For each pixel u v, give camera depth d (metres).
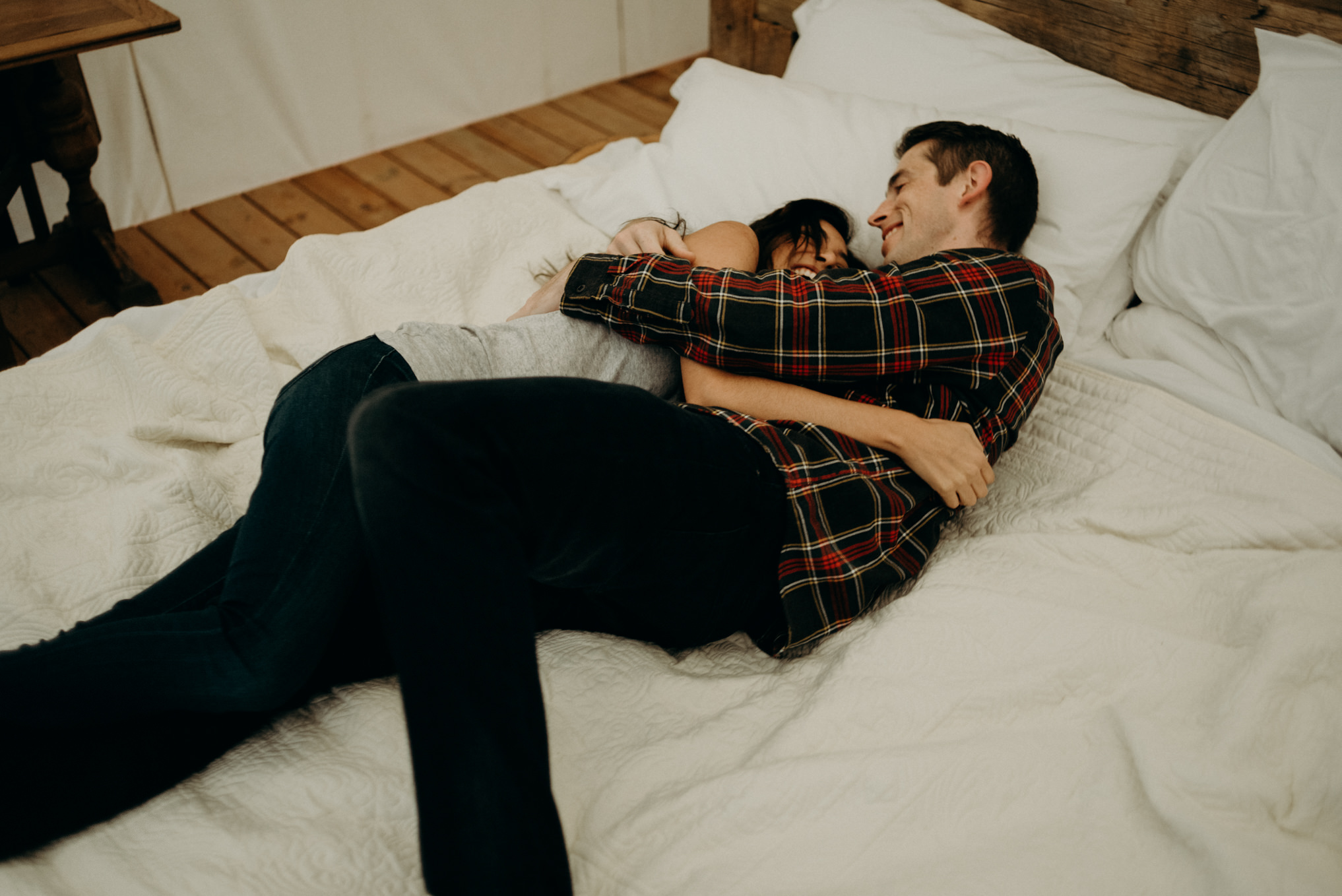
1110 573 0.96
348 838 0.72
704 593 0.90
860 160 1.42
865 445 0.96
